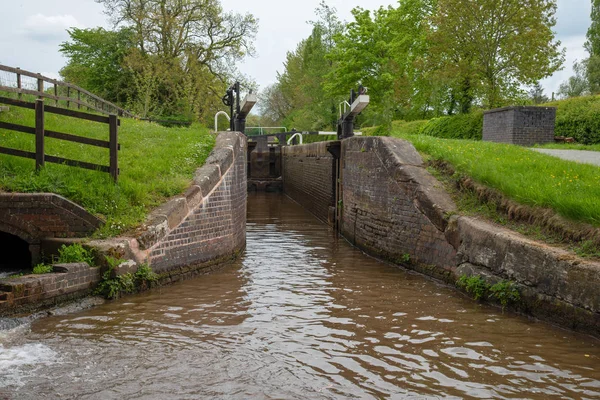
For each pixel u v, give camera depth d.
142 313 7.64
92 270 8.06
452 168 11.36
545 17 29.02
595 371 5.72
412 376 5.59
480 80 29.69
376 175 12.88
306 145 24.38
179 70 34.88
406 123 38.12
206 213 10.70
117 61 37.62
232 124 18.92
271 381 5.42
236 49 37.09
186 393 5.08
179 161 11.79
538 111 22.55
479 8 28.88
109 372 5.53
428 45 36.00
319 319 7.58
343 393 5.17
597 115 22.70
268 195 32.50
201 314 7.70
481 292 8.51
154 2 34.47
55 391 5.04
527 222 8.61
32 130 9.34
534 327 7.20
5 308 6.82
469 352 6.29
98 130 14.91
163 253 9.34
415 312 7.95
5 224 8.30
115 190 9.53
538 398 5.09
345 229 15.75
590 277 6.65
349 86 38.97
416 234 10.95
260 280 10.05
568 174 10.27
